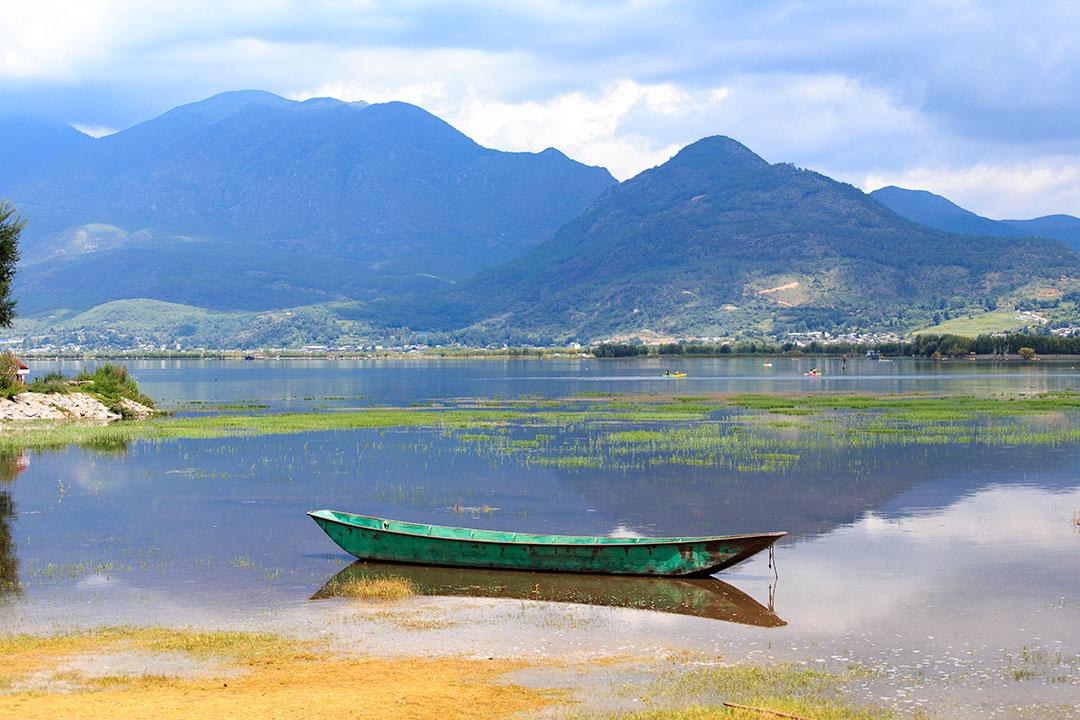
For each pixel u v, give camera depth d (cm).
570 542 3428
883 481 5388
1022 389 14162
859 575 3384
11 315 9219
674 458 6341
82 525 4284
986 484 5272
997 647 2638
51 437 7769
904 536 4003
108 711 2102
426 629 2791
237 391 16038
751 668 2467
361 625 2827
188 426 8738
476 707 2181
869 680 2386
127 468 6053
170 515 4512
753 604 3044
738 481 5419
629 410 10625
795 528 4175
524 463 6206
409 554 3522
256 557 3672
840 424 8594
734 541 3256
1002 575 3378
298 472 5875
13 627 2791
